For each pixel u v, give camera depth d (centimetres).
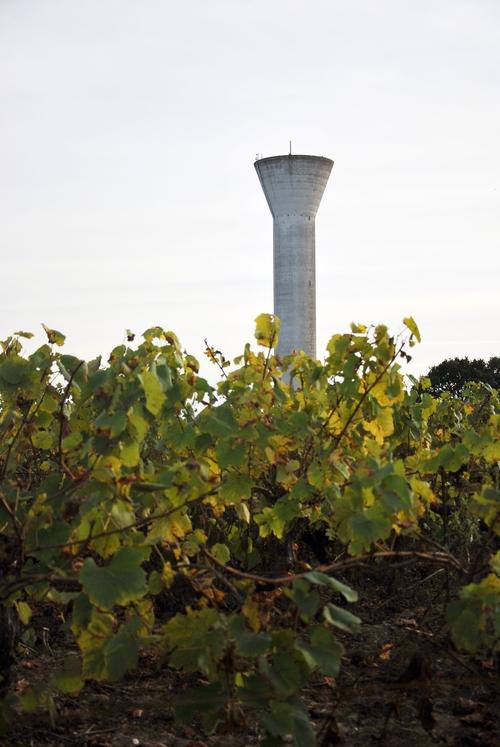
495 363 2938
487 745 313
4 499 292
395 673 376
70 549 290
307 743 247
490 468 477
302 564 297
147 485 286
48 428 400
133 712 342
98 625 270
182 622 256
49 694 291
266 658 252
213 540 469
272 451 372
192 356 408
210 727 256
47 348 360
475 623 273
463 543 474
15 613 339
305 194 3597
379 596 498
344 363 397
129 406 305
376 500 294
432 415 625
